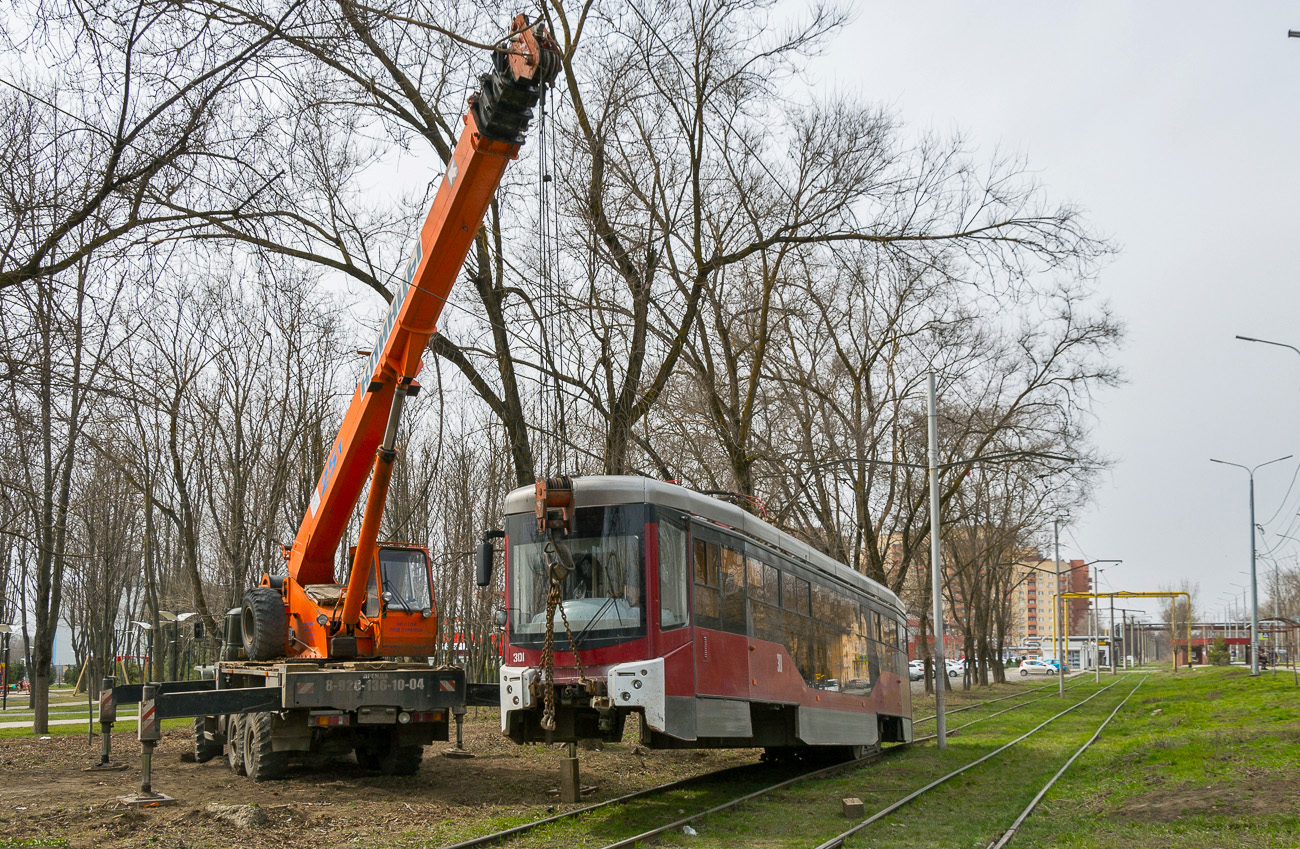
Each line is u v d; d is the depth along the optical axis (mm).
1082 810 13969
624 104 22438
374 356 13445
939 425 37719
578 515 12672
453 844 9938
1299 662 97000
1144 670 106688
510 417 22172
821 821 12547
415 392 13008
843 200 23891
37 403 11969
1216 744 19812
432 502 34406
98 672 38750
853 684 19781
